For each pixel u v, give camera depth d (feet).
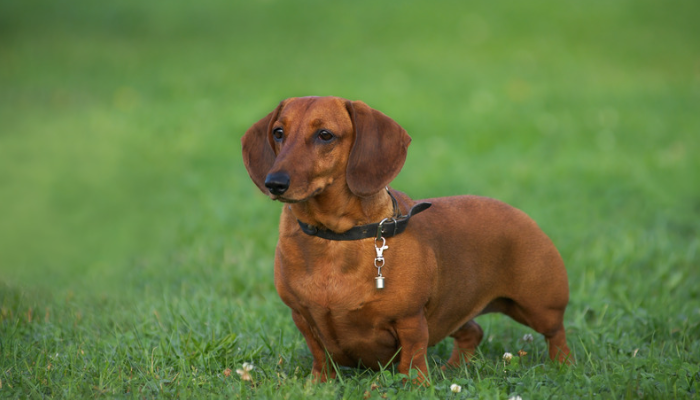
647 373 16.51
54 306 22.54
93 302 23.75
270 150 16.31
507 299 18.99
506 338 21.25
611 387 15.51
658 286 25.40
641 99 59.72
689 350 19.58
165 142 49.11
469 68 69.26
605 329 20.81
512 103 58.18
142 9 88.63
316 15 87.61
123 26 83.05
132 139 49.70
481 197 18.71
